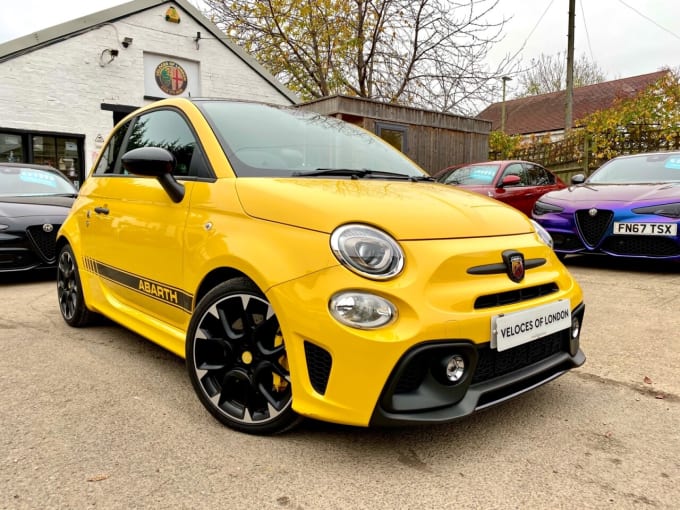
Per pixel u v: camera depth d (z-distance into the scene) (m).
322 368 1.96
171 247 2.63
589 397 2.71
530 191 8.84
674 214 5.41
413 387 1.96
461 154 12.20
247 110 3.05
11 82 9.88
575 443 2.23
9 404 2.53
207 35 12.45
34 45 10.05
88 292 3.67
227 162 2.53
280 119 3.10
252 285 2.19
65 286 4.01
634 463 2.07
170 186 2.62
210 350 2.38
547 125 35.12
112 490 1.83
